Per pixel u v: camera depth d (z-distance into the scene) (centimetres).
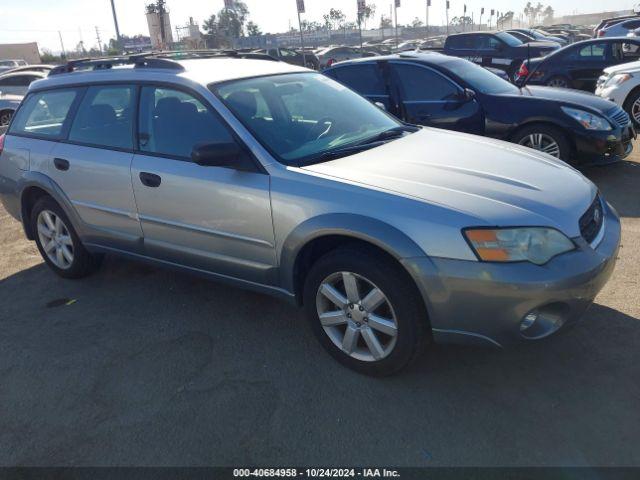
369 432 268
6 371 340
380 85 716
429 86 689
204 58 434
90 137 412
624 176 669
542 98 645
